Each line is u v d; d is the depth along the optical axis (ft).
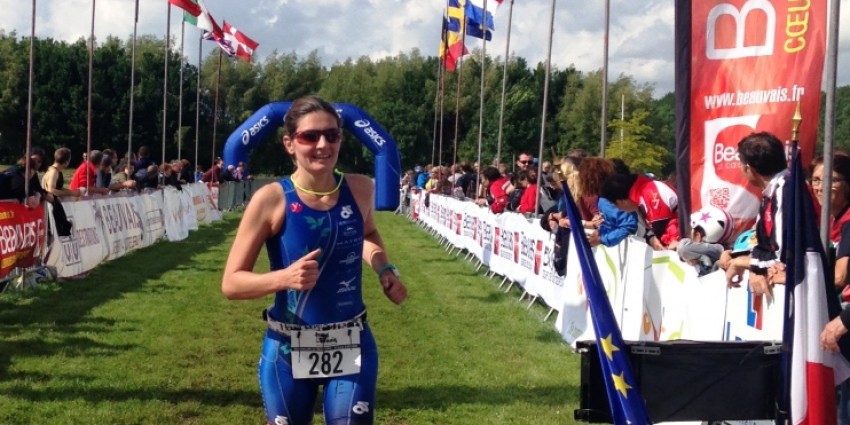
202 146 174.40
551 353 22.07
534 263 29.17
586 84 177.47
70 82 158.81
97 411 16.28
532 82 182.70
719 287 13.53
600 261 20.89
